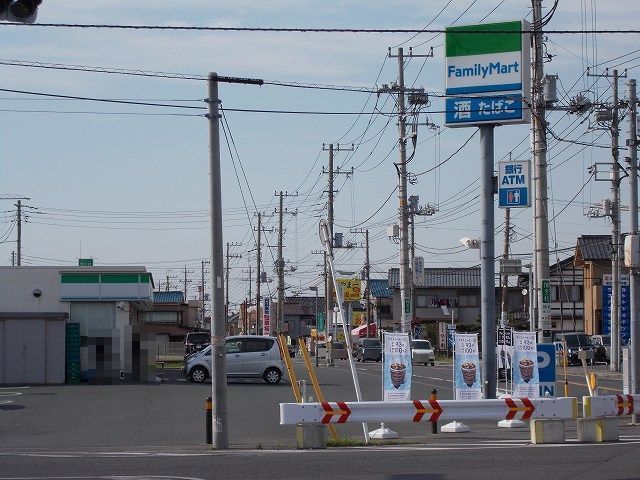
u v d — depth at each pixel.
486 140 27.84
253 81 22.50
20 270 45.88
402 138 47.53
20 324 43.00
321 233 22.75
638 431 24.08
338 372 57.12
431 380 48.28
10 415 29.97
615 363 54.31
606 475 15.50
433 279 108.75
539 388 26.62
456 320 106.94
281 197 82.25
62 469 17.05
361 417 21.50
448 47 28.19
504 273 36.84
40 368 42.97
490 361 26.91
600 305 87.19
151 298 49.62
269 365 43.69
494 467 16.70
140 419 28.75
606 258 87.75
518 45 27.50
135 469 17.00
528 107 27.47
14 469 17.09
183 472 16.44
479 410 22.47
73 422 28.00
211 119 22.36
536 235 34.25
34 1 13.09
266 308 90.44
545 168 34.06
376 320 109.69
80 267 46.06
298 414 21.25
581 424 21.58
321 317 90.56
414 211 56.97
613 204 52.91
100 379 43.31
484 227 27.50
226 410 21.78
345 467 16.98
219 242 22.30
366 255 96.44
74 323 44.22
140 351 44.06
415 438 23.22
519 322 89.31
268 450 20.84
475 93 27.80
